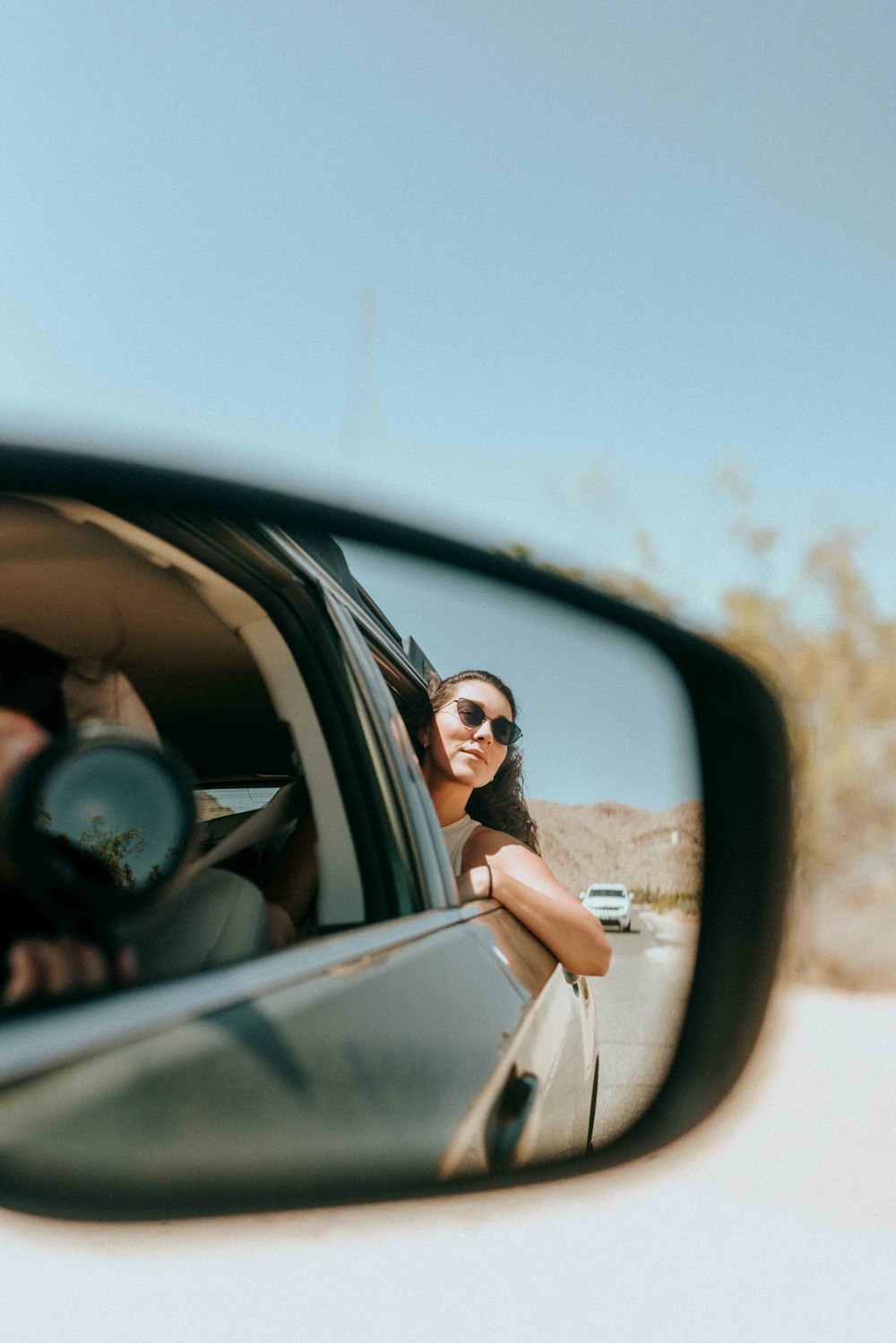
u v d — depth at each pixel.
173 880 1.03
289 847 1.75
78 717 1.21
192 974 1.19
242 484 1.61
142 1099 0.99
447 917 1.88
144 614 1.61
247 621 1.68
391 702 1.96
